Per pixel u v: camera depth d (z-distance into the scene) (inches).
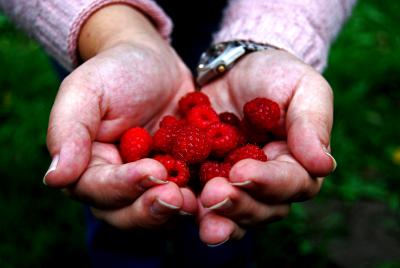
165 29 16.6
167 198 11.2
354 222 22.8
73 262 20.9
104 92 13.4
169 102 16.2
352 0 17.7
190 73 17.1
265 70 14.8
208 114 14.9
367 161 25.7
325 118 13.1
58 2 15.1
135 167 11.3
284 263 21.6
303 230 22.3
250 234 19.5
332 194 24.0
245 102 15.7
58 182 11.8
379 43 33.4
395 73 30.4
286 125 13.7
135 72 14.1
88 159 12.2
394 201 23.7
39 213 22.1
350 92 28.6
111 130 14.1
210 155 14.6
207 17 19.1
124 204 12.0
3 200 22.4
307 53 16.3
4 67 29.3
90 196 12.3
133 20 15.4
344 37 33.1
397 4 36.2
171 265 20.5
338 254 21.5
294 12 16.4
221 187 11.3
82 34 15.2
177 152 13.7
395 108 28.5
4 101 27.7
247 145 13.7
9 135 25.6
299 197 12.6
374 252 21.6
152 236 18.5
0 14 33.5
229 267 20.0
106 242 18.3
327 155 12.2
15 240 21.2
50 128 12.4
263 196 11.8
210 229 11.8
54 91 28.2
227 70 16.2
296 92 13.8
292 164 12.1
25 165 23.9
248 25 16.6
